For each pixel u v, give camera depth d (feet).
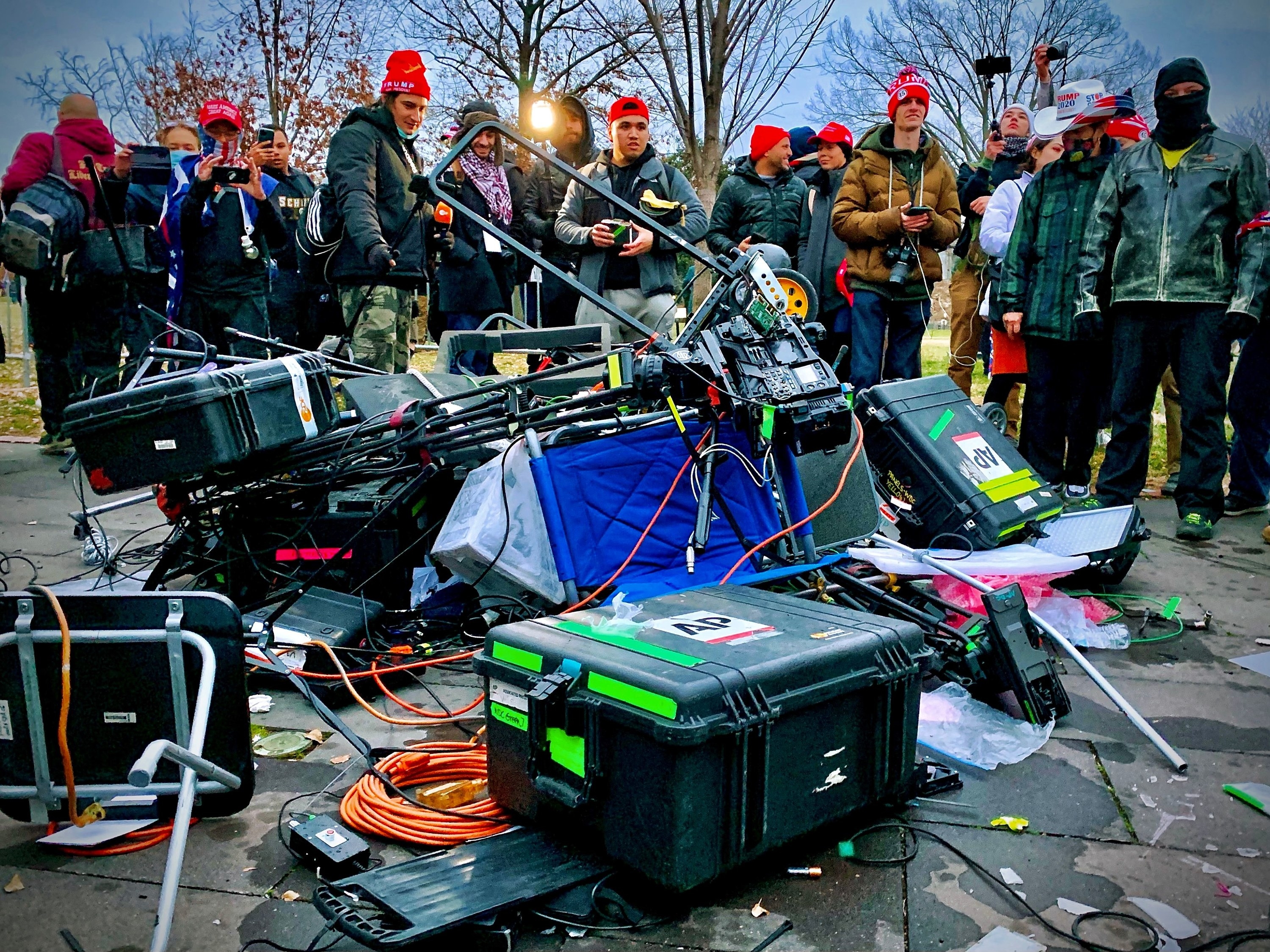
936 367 43.45
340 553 11.51
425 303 38.11
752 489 12.50
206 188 20.45
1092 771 9.83
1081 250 18.21
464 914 7.04
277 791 9.50
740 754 7.38
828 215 21.94
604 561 11.47
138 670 8.12
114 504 15.88
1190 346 17.20
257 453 11.22
